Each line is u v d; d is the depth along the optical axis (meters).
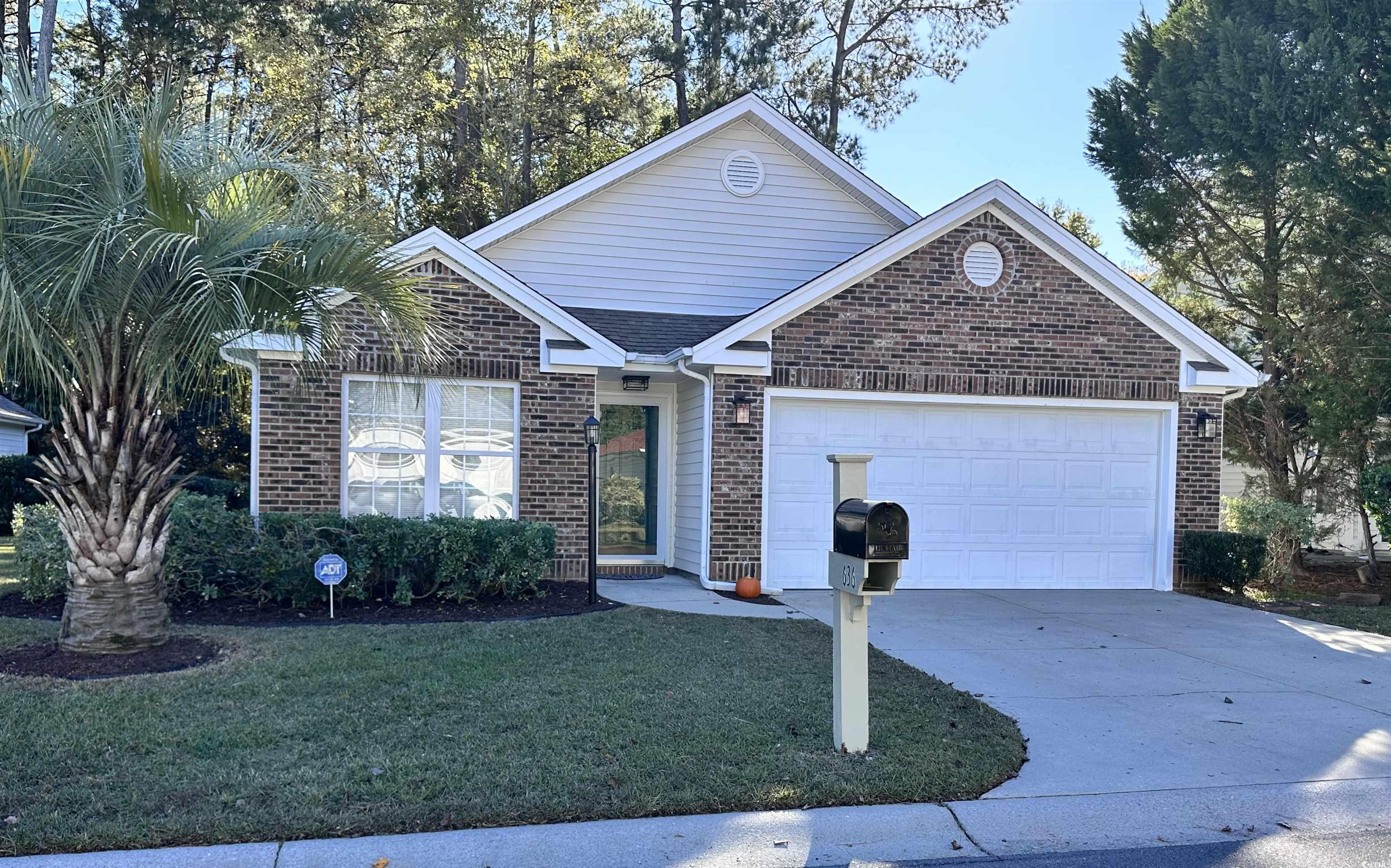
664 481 13.34
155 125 6.61
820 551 11.75
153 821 4.17
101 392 6.84
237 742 5.20
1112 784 5.24
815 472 11.77
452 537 9.45
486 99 25.56
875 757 5.34
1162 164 17.14
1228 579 12.05
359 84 25.27
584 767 4.98
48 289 6.18
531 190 27.67
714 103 24.66
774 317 11.35
